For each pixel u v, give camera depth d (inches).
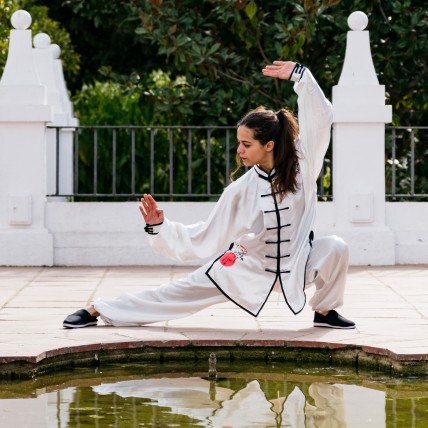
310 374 275.7
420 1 571.8
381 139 487.8
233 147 555.2
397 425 220.7
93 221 489.4
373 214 488.1
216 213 301.3
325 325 311.3
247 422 223.5
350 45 491.8
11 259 483.5
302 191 299.9
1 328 310.2
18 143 486.0
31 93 484.4
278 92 559.5
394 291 393.7
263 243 298.7
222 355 292.5
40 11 815.1
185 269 473.1
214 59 543.5
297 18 528.7
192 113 550.9
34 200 486.0
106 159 598.2
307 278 302.8
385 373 276.4
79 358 283.0
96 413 231.0
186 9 567.2
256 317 320.5
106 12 666.8
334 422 223.5
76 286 410.0
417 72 587.8
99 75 966.4
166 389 256.2
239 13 535.8
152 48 935.0
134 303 313.6
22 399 245.6
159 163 599.8
